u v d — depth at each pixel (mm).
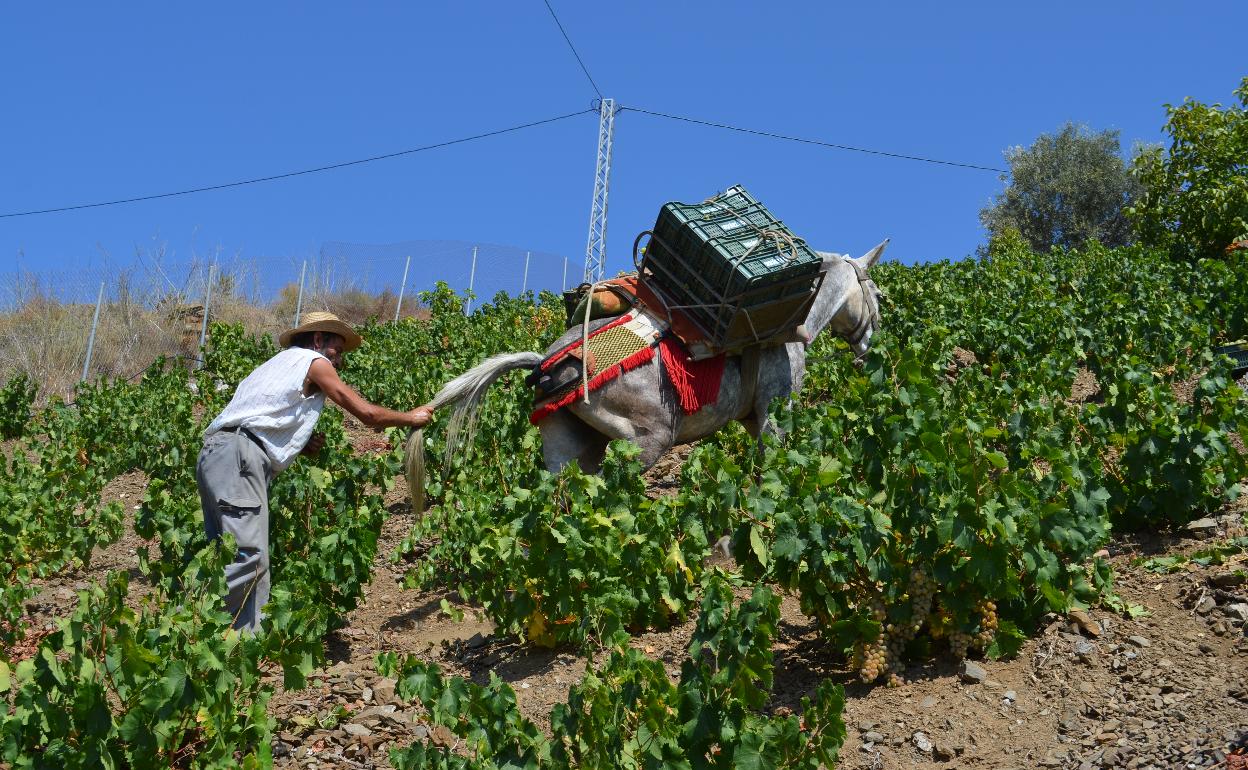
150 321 24344
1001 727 4734
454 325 19188
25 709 3984
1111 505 6508
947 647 5371
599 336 6871
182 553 6469
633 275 7262
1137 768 4305
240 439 6004
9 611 6855
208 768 4312
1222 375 6922
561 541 5637
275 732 5195
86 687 3977
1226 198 19391
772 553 5059
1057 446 6293
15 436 15695
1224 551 5789
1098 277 16109
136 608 7215
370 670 6078
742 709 4129
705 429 7238
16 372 20391
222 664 4344
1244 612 5168
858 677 5242
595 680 4129
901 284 15969
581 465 7090
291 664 4891
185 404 13297
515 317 19734
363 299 30625
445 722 4250
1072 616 5391
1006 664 5195
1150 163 21031
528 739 4199
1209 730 4422
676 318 6922
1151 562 5992
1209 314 12711
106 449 11391
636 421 6871
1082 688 4906
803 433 6910
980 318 13508
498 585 6145
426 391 12266
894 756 4645
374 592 7574
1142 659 5031
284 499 7148
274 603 4914
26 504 8320
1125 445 6750
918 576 5152
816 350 10703
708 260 6758
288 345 6598
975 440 5516
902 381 6242
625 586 5855
